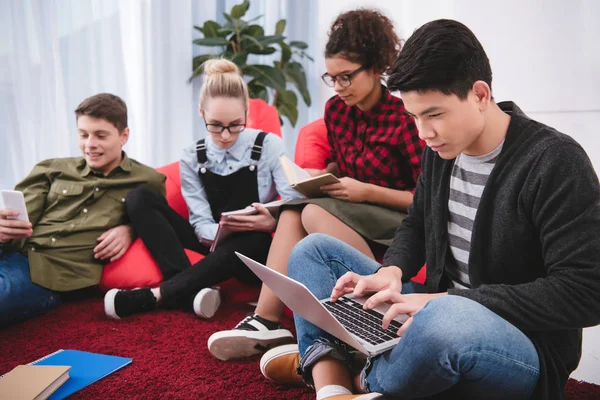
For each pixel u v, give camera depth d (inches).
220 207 80.9
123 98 117.9
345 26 65.7
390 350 37.9
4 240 68.4
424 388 35.0
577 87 78.9
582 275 35.2
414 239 51.1
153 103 121.9
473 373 34.3
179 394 48.8
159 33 121.4
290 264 48.0
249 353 55.5
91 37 113.4
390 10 107.4
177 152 126.6
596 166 77.6
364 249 61.1
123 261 76.2
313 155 83.5
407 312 38.6
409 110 39.4
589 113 77.9
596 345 65.1
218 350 54.8
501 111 41.9
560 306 35.4
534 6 83.0
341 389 40.9
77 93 113.0
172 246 76.0
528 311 36.1
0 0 102.0
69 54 111.7
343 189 63.4
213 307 69.4
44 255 72.7
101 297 78.6
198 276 70.0
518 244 40.4
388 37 66.1
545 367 36.8
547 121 83.0
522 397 37.2
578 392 51.0
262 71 126.6
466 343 33.1
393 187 69.9
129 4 118.2
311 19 141.5
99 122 76.8
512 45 86.3
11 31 103.3
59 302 74.4
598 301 34.9
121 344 60.3
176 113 125.5
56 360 54.6
